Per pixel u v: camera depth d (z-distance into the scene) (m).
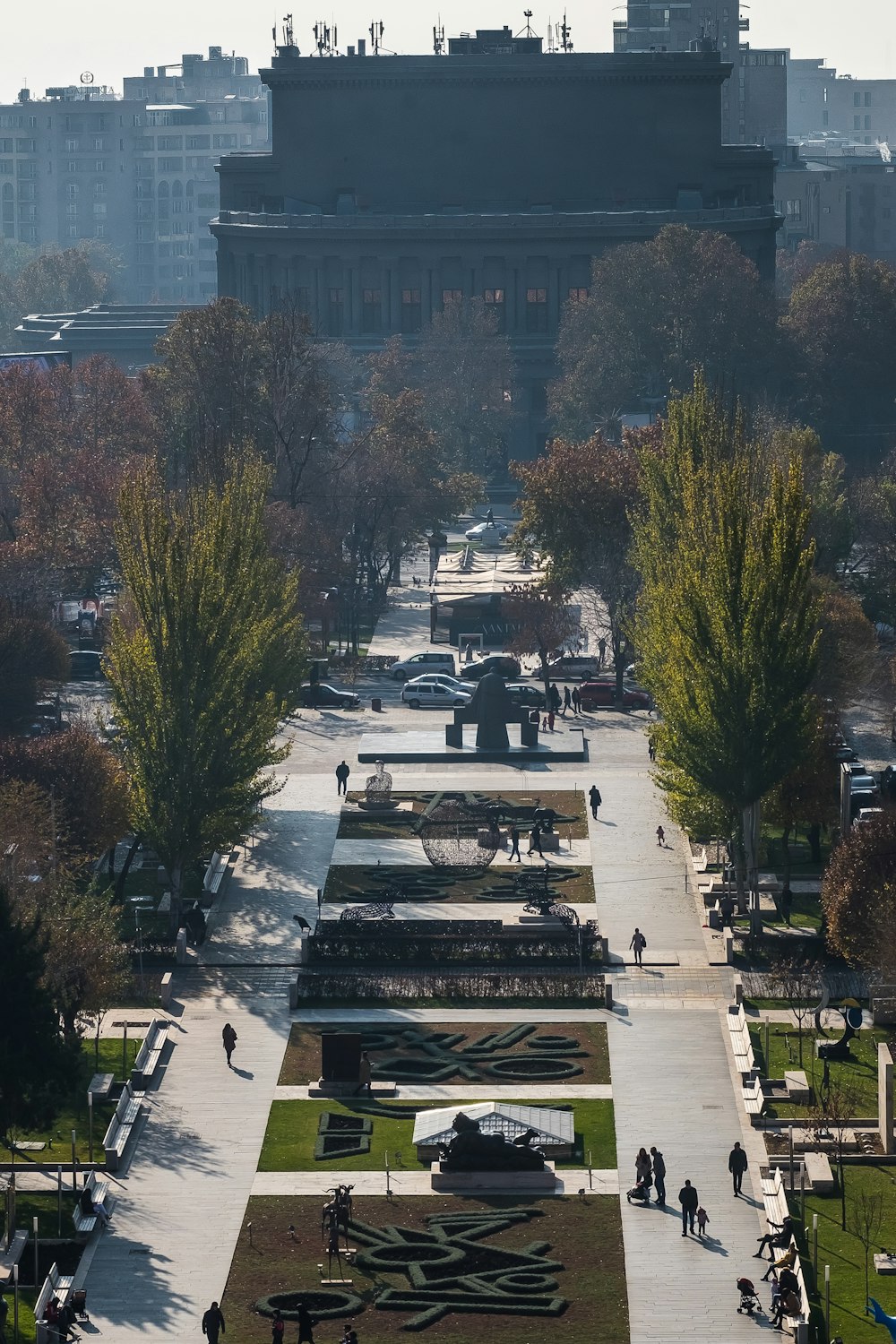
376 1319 166.38
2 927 187.00
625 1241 179.12
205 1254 177.75
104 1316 167.12
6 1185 191.38
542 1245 177.62
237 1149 199.12
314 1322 165.75
